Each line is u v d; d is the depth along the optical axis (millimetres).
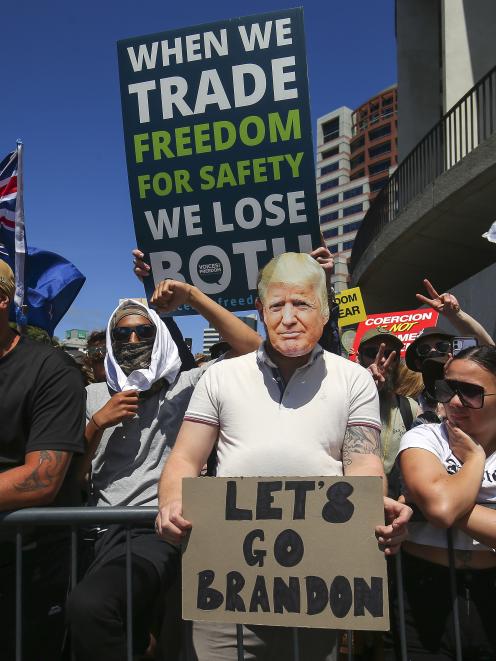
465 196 11086
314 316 2109
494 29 13453
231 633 2115
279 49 2799
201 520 1974
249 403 2104
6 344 2354
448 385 2164
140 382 2682
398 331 6559
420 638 2137
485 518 1990
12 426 2266
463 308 10875
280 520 1929
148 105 2914
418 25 17953
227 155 2857
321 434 2033
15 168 3516
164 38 2898
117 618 2037
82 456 2521
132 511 2143
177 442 2178
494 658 2045
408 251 14039
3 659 2266
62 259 3918
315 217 2809
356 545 1868
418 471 2064
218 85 2852
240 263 2877
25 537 2299
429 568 2154
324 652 2123
